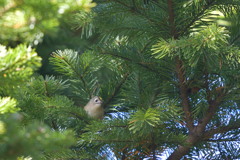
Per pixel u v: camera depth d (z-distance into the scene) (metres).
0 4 2.14
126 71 7.27
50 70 9.02
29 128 2.18
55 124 6.54
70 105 6.18
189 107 6.31
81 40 8.91
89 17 5.82
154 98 6.35
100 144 6.12
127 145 5.75
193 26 5.86
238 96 6.16
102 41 6.61
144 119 5.03
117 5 5.75
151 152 5.95
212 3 5.64
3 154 2.11
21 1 2.15
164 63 6.07
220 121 6.69
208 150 6.79
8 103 2.86
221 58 5.23
